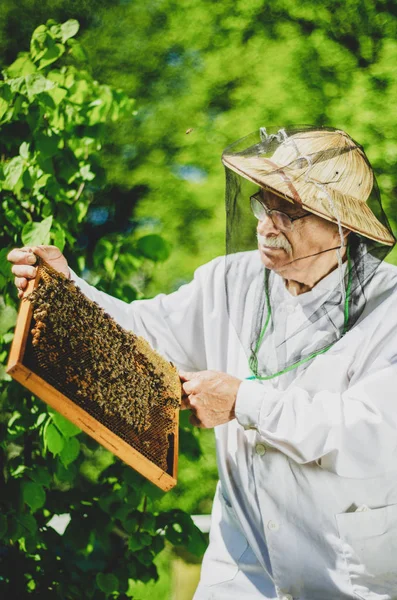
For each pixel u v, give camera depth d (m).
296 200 2.47
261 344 2.64
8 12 5.89
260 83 5.96
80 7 5.96
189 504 5.57
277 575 2.62
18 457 3.43
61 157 3.45
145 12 6.02
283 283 2.64
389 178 5.92
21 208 3.39
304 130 2.69
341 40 6.09
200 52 6.02
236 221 2.67
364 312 2.62
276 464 2.61
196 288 3.03
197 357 3.03
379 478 2.57
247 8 5.99
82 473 4.00
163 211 5.78
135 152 5.89
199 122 5.93
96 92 3.64
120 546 3.61
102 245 3.51
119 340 2.46
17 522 3.30
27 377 2.06
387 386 2.50
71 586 3.48
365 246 2.57
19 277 2.48
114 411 2.28
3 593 3.49
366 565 2.57
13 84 3.33
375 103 5.96
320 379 2.63
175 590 4.79
